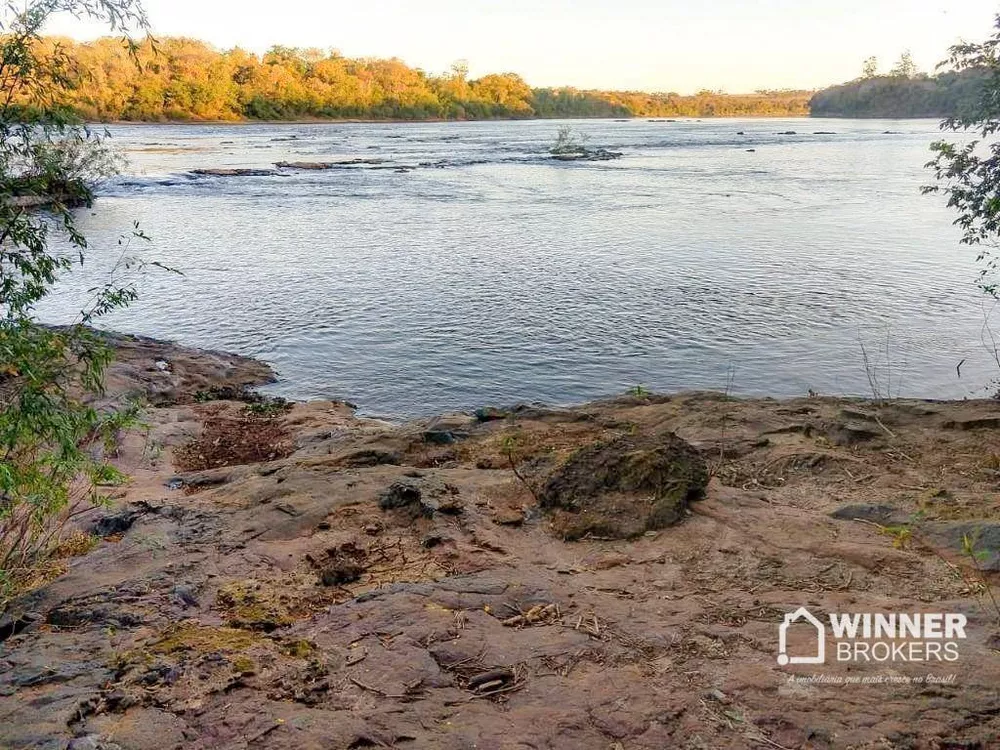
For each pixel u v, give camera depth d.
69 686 3.52
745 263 21.67
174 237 26.52
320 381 13.28
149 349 13.97
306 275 20.89
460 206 34.25
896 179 43.56
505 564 4.79
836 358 13.98
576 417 8.35
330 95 133.38
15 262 4.92
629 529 5.11
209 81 115.44
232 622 4.18
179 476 7.69
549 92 184.38
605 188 40.97
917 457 6.56
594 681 3.52
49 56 5.05
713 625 3.98
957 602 4.09
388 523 5.48
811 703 3.31
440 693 3.46
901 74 161.38
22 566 5.01
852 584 4.38
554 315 16.78
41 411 4.48
